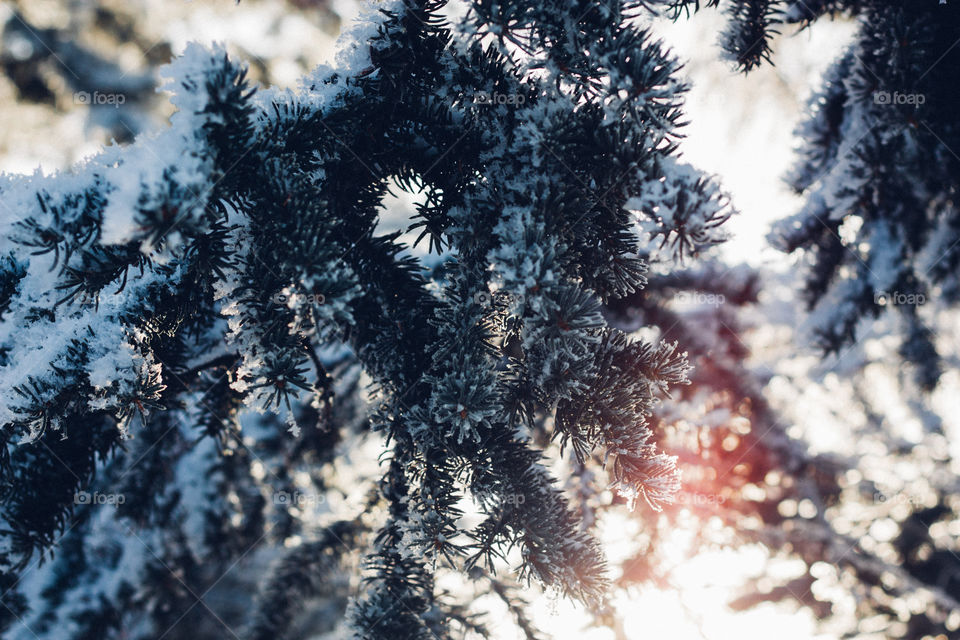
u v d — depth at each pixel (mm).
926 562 1753
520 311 734
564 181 770
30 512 832
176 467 1148
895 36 870
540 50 768
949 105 908
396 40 784
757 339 1518
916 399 1553
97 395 759
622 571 994
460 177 798
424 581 821
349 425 1139
